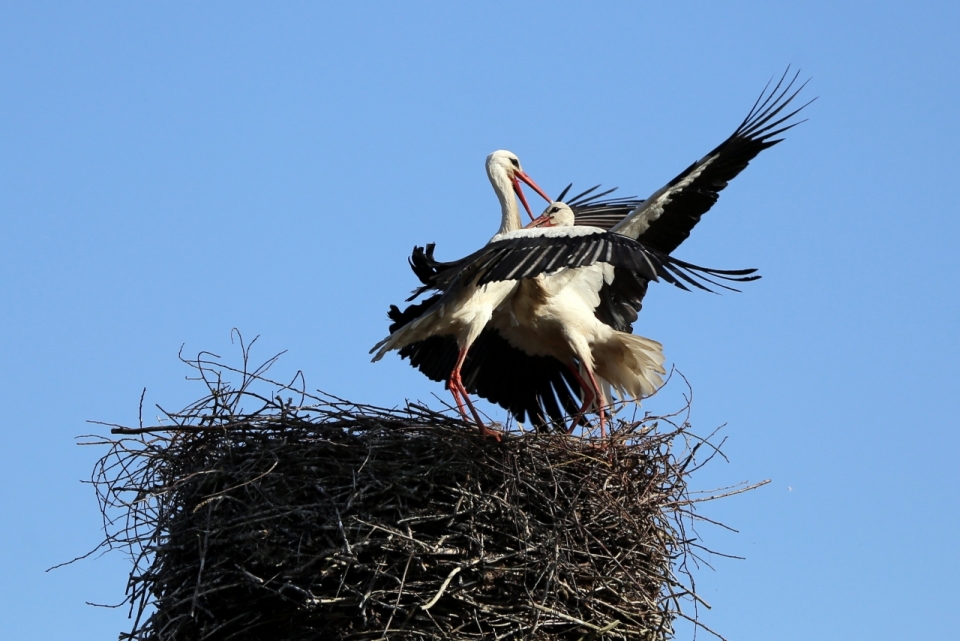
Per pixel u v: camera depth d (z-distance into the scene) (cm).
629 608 1340
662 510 1391
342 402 1384
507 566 1282
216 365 1371
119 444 1327
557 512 1328
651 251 1432
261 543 1267
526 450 1349
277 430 1349
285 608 1262
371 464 1305
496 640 1244
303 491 1303
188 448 1347
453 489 1300
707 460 1419
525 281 1664
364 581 1253
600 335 1700
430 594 1248
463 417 1427
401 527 1281
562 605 1291
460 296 1611
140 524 1315
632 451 1409
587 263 1446
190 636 1277
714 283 1357
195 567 1282
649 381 1733
